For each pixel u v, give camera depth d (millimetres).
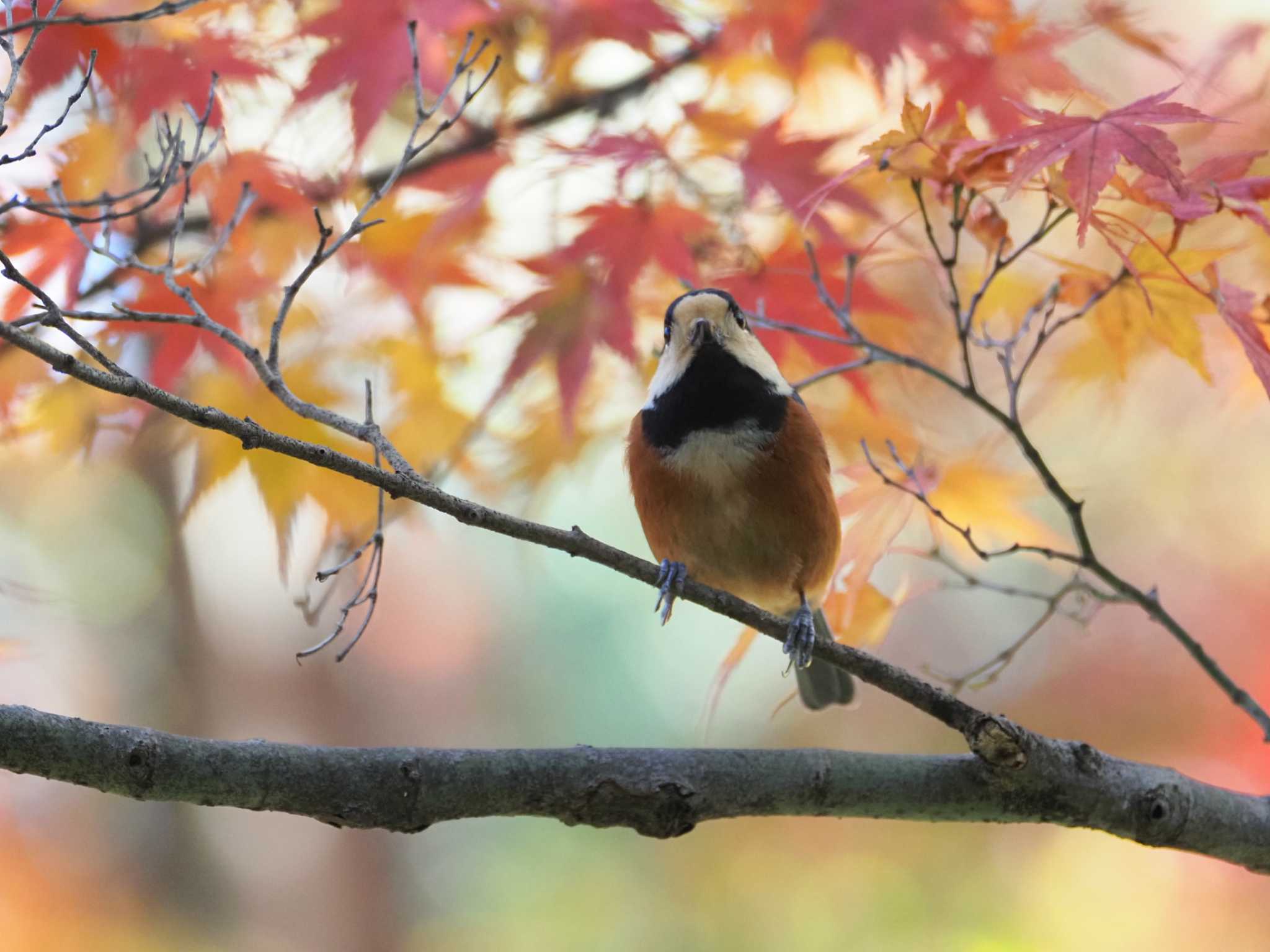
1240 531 18125
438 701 23875
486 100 11195
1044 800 7770
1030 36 10070
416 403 11688
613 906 21250
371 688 23578
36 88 9438
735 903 19906
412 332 11547
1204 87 11242
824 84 11406
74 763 6543
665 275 10828
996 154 8016
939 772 7797
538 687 24172
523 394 11898
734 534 10297
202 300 10211
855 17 10078
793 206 9742
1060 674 19344
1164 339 9188
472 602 23969
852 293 10500
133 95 9695
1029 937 17969
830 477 10609
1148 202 7719
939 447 12867
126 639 21188
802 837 19734
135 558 20047
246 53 10141
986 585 9922
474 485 12367
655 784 7383
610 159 10164
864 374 10625
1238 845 8102
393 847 22781
